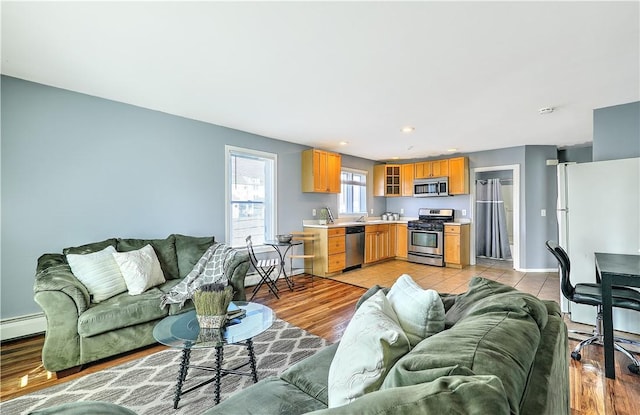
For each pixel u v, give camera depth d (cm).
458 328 89
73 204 290
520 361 71
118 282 254
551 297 383
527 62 225
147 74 250
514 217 550
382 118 365
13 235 262
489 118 363
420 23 177
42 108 273
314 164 507
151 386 194
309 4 161
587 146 543
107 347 223
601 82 258
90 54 217
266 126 404
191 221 374
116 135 314
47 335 203
